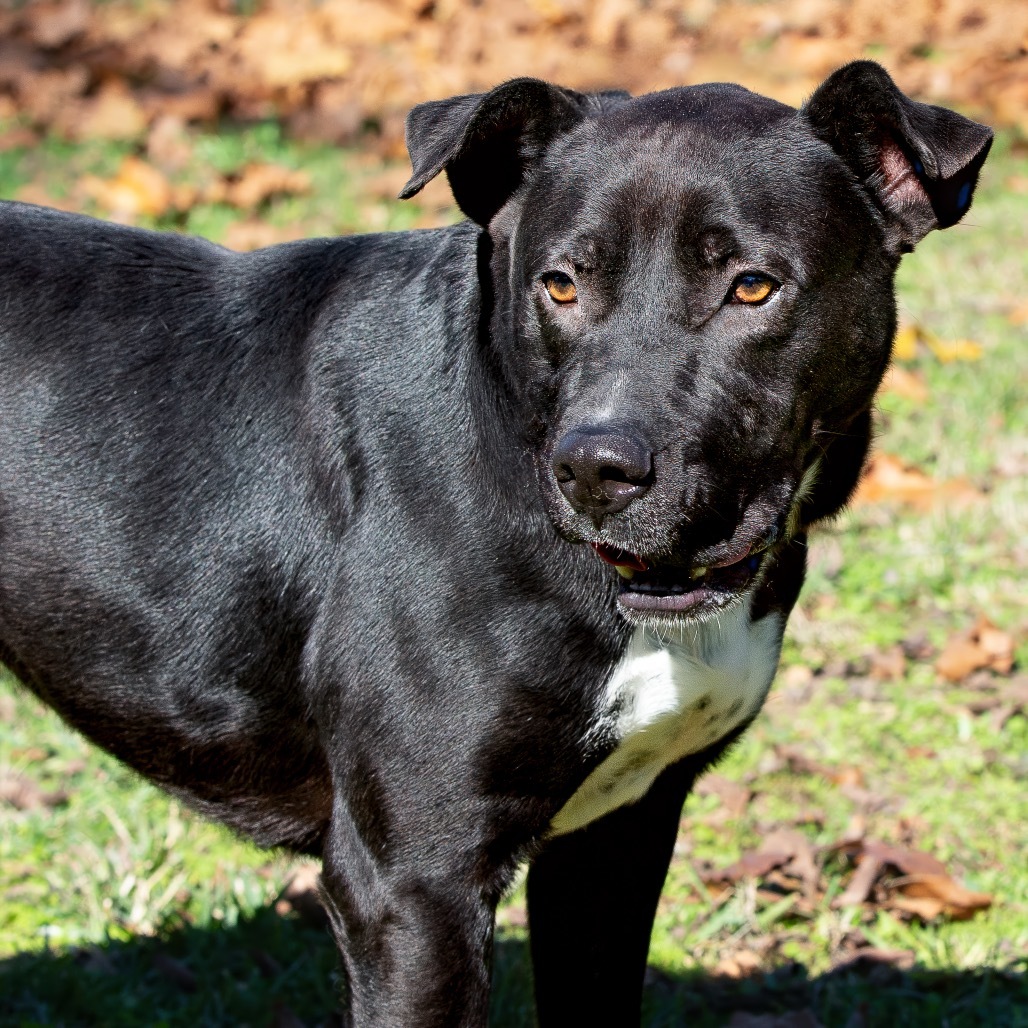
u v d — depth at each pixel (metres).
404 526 4.82
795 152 4.72
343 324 5.07
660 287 4.57
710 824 7.33
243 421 5.12
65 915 6.68
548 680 4.70
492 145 4.95
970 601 8.87
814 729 7.93
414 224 13.19
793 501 4.83
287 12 17.47
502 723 4.70
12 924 6.64
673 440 4.43
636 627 4.71
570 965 5.44
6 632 5.32
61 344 5.21
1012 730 7.93
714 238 4.54
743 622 4.95
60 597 5.19
